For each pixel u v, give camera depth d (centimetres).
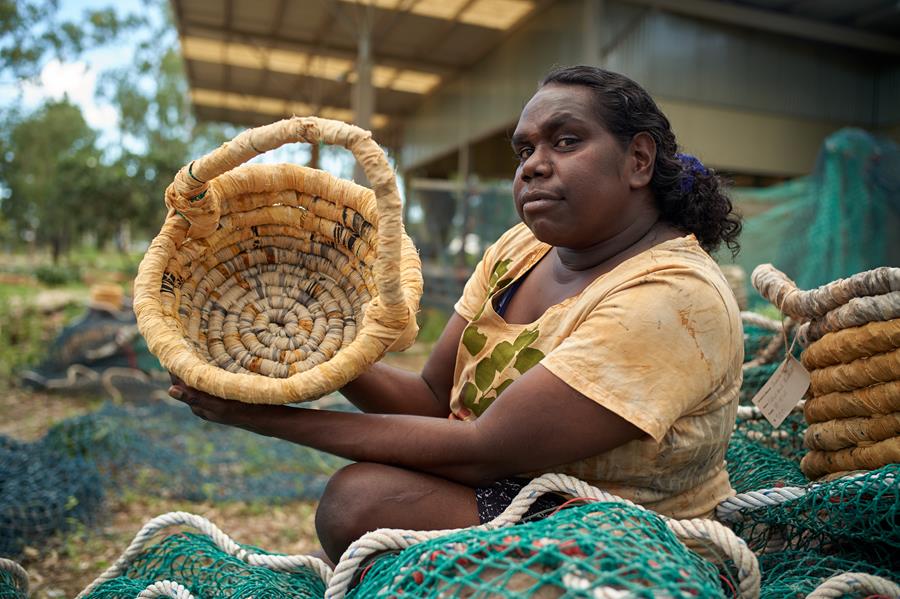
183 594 149
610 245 152
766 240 797
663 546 109
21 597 184
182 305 169
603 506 117
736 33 1262
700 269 140
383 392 182
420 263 166
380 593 112
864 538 145
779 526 170
